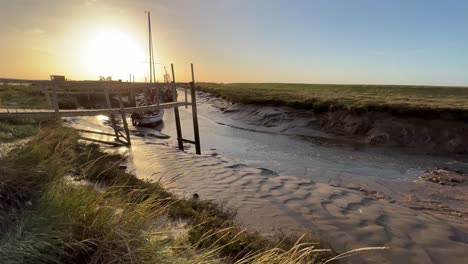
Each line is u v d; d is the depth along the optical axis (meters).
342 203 8.71
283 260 3.46
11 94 29.25
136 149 15.83
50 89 34.41
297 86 83.62
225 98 46.53
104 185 6.63
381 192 10.98
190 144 21.06
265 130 28.17
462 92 46.91
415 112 22.69
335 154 18.52
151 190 6.48
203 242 4.63
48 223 3.00
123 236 3.03
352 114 25.28
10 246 2.49
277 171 13.97
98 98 39.72
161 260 3.02
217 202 8.04
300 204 8.42
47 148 6.12
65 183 4.15
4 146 6.66
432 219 7.93
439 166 15.73
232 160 15.90
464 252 6.16
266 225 6.88
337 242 6.29
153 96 38.53
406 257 5.86
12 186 3.71
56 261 2.62
